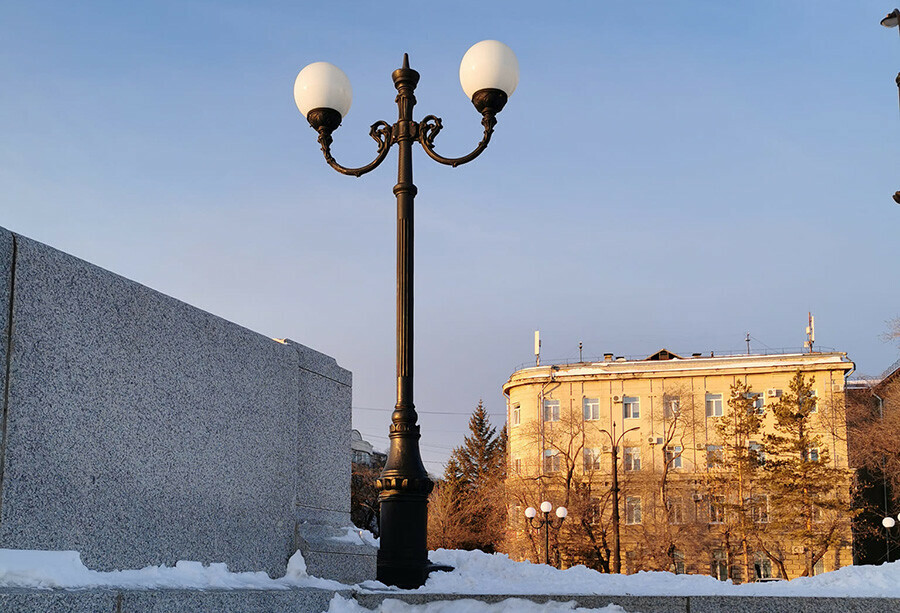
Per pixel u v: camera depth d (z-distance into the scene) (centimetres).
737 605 639
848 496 4747
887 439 4131
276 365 820
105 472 568
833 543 4616
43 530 510
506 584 805
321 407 929
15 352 498
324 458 924
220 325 729
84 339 557
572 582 822
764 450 4866
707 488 5091
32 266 515
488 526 5500
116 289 593
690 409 5362
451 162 895
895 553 5094
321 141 941
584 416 5506
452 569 895
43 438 515
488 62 900
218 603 559
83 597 452
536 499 4759
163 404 639
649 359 5775
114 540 572
